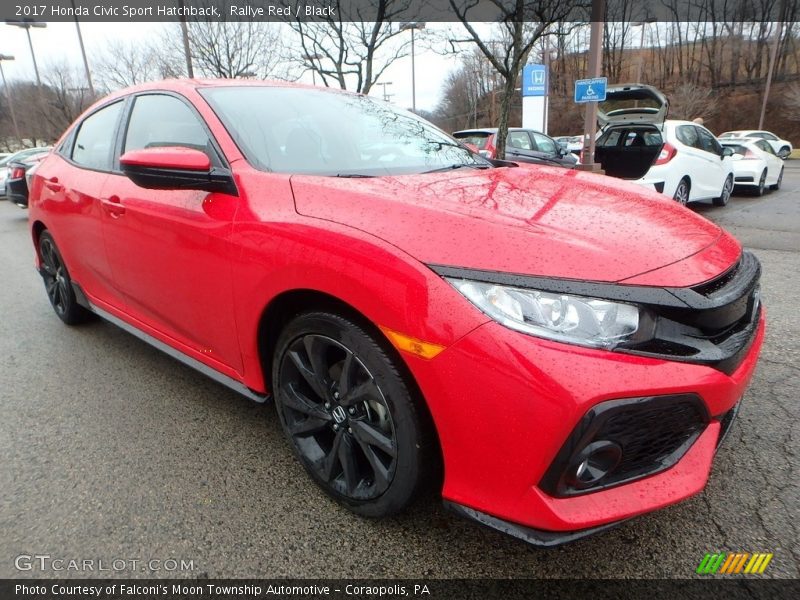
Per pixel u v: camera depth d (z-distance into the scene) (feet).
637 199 6.84
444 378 4.79
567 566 5.56
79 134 11.25
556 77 156.46
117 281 9.46
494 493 4.86
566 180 7.61
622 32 157.89
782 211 28.04
